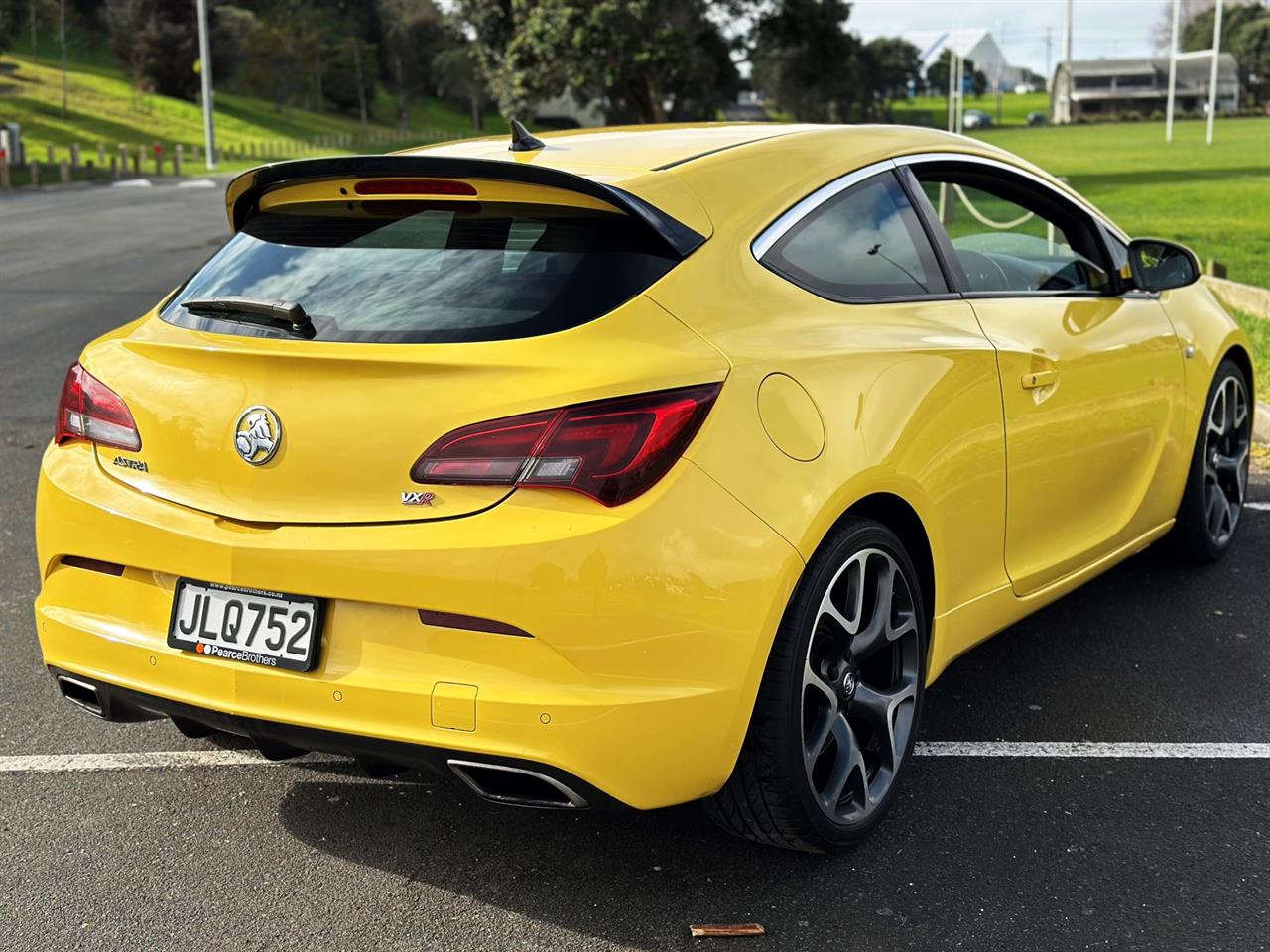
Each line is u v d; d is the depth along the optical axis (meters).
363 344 2.56
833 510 2.66
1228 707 3.70
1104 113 154.25
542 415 2.40
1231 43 149.62
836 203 3.13
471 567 2.39
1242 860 2.87
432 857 2.92
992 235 3.80
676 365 2.49
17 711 3.75
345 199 2.91
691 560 2.43
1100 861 2.87
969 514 3.20
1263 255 16.44
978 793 3.20
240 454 2.58
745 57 43.94
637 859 2.90
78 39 108.25
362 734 2.50
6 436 7.27
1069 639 4.24
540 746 2.39
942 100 196.50
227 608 2.62
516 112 42.94
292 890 2.79
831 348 2.82
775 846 2.84
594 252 2.65
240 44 99.19
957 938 2.58
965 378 3.15
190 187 38.75
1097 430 3.78
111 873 2.86
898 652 3.04
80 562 2.84
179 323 2.85
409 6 125.69
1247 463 5.03
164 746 3.53
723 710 2.50
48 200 31.06
